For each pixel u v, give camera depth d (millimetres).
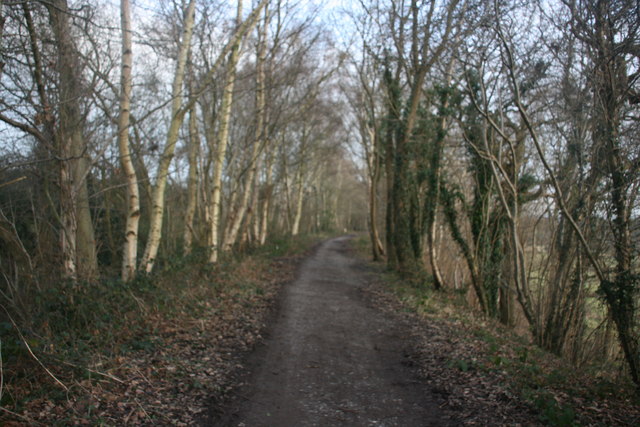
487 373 6707
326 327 10008
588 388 6355
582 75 9359
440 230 19281
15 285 6938
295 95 21344
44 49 8367
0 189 9258
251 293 12852
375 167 26734
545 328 11281
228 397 5906
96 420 4680
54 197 9703
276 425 5215
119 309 8102
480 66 10562
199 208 18938
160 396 5562
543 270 12117
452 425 5262
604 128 8523
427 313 11297
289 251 27969
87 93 8617
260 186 30188
